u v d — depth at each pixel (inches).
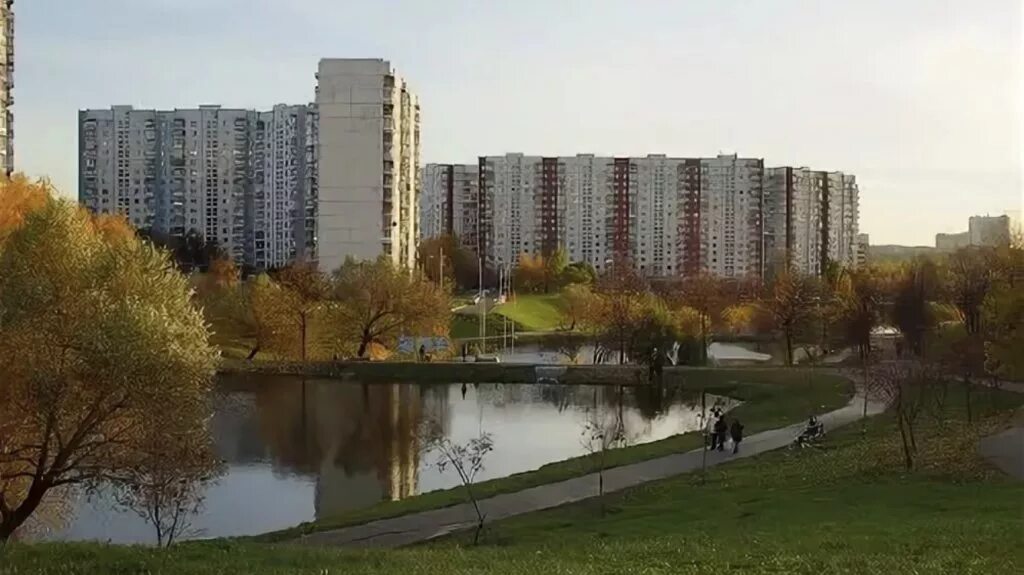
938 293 4377.5
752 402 2842.0
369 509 1489.9
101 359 1187.9
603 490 1542.8
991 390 2422.5
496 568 862.5
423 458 2122.3
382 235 5073.8
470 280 7160.4
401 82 5285.4
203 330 1362.0
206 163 6993.1
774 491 1403.8
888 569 800.9
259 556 949.8
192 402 1263.5
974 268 3917.3
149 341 1221.7
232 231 7032.5
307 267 4596.5
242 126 6948.8
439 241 7116.1
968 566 804.0
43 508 1478.8
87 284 1284.4
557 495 1517.0
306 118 5949.8
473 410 2906.0
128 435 1237.7
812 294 4594.0
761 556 888.3
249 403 3016.7
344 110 5044.3
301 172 6171.3
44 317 1234.0
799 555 881.5
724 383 3309.5
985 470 1421.0
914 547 898.7
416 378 3659.0
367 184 5059.1
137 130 7022.6
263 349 4062.5
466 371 3661.4
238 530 1496.1
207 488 1740.9
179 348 1255.5
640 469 1734.7
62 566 846.5
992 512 1116.5
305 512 1624.0
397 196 5226.4
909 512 1155.3
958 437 1768.0
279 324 4050.2
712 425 2282.2
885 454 1633.9
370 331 4143.7
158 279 1376.7
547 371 3604.8
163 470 1240.8
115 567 853.8
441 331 4217.5
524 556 957.8
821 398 2775.6
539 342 4958.2
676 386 3373.5
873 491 1327.5
